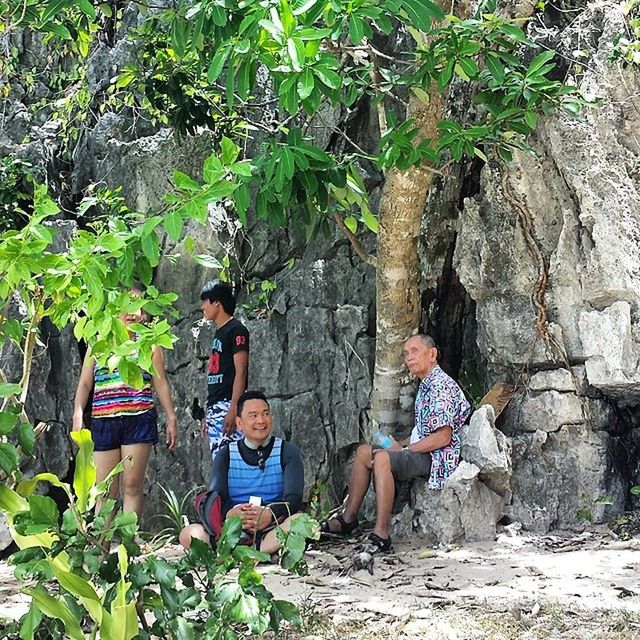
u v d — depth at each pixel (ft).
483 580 24.85
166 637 16.80
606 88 33.01
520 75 28.55
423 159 30.27
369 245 37.09
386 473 29.45
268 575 25.67
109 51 42.24
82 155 40.86
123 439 31.14
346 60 33.24
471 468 30.22
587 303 32.27
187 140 37.96
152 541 32.71
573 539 30.22
